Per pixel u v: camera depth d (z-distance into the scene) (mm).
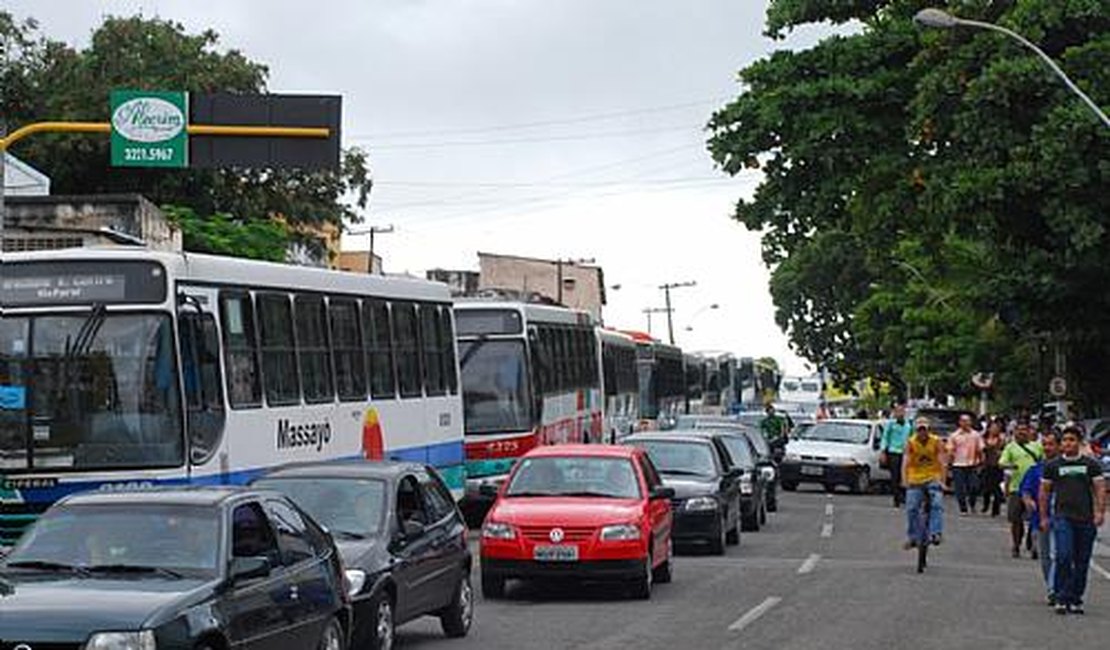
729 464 32750
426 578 17922
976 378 66250
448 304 31844
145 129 34219
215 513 13273
